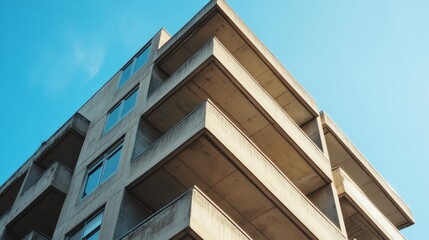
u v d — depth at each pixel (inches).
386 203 1040.2
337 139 974.4
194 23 882.1
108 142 836.6
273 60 918.4
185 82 768.3
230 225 576.7
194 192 561.9
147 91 853.8
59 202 858.1
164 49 914.1
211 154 658.2
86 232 705.0
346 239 757.9
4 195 1072.2
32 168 997.8
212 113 667.4
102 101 990.4
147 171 676.7
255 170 672.4
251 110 791.1
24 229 912.9
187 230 528.7
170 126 808.3
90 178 811.4
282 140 810.2
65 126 964.0
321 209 814.5
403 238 916.0
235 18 879.1
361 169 1010.1
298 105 940.0
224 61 761.0
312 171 827.4
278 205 685.3
